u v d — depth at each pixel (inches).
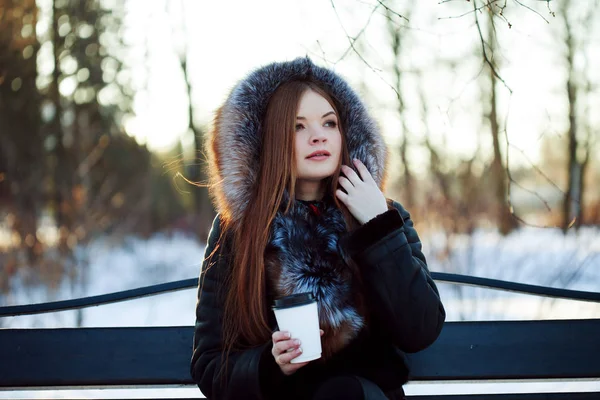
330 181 93.9
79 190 412.2
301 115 91.2
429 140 395.2
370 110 97.0
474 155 373.7
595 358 99.8
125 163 671.1
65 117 518.9
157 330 102.2
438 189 346.3
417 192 411.5
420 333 85.8
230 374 86.4
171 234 637.9
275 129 90.7
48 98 487.5
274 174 90.0
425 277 88.0
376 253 85.6
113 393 104.3
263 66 94.9
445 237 289.1
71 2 504.4
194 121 578.6
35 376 100.8
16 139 478.3
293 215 90.7
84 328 102.5
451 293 256.5
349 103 93.8
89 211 418.6
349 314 87.6
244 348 89.8
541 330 100.8
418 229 316.5
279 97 91.7
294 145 90.8
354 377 81.4
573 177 544.1
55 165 495.8
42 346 101.5
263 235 88.7
